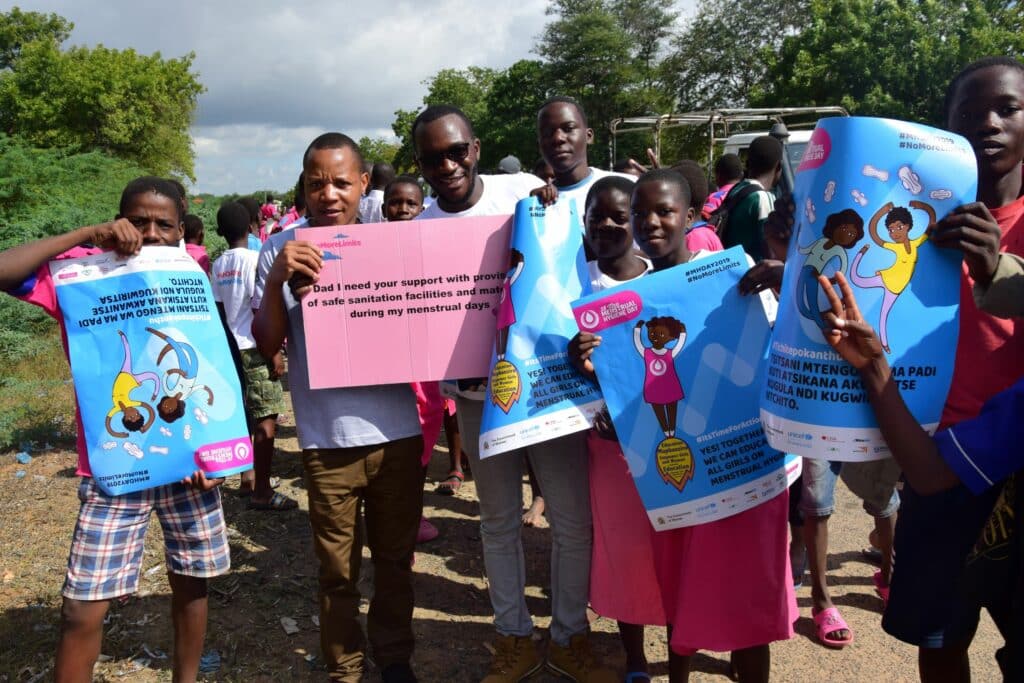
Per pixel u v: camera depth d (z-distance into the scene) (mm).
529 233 2754
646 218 2727
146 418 2498
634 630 3084
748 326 2529
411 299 2844
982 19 24141
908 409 1798
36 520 4777
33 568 4121
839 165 1796
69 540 4477
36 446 6340
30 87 34938
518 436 2678
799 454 1872
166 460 2518
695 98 42688
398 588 3039
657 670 3250
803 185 1891
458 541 4574
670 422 2535
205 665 3283
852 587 3855
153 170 38531
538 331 2705
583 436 3047
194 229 6355
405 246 2820
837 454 1830
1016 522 1876
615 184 2871
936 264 1804
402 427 2947
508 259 2828
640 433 2551
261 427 5000
